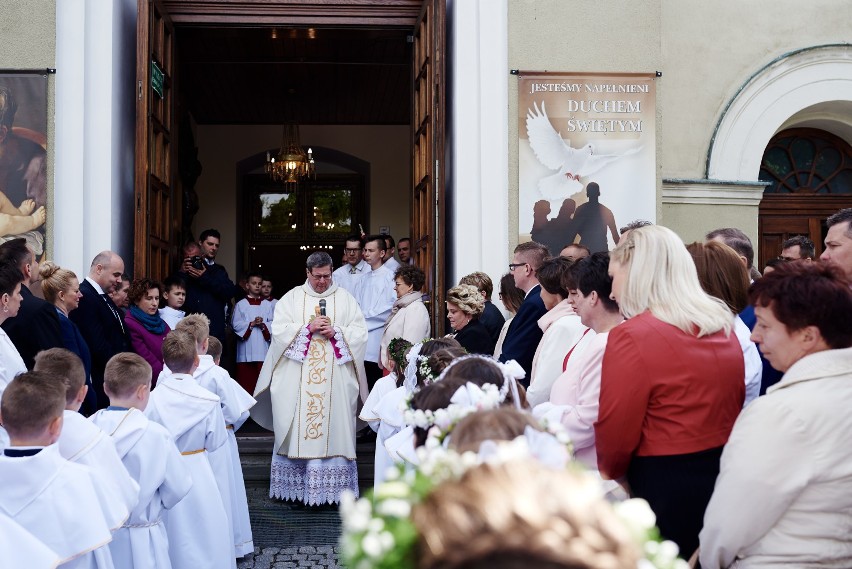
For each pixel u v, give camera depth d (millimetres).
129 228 7250
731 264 3260
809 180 8547
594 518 899
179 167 11016
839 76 7941
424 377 3699
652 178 7195
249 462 7469
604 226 7176
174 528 4574
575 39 7246
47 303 4684
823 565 2146
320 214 14602
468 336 5445
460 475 999
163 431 3977
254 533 5910
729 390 2719
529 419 1812
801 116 8227
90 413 5184
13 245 4652
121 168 7094
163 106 7605
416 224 8016
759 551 2223
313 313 6859
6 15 6809
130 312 6473
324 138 14117
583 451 2986
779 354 2354
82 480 3146
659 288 2803
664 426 2703
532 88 7223
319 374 6672
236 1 7785
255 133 14039
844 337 2273
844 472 2131
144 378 4004
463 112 7301
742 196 7828
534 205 7191
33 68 6793
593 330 3580
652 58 7254
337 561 5305
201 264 8273
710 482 2664
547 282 4355
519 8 7250
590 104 7227
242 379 9477
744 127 7918
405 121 14102
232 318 9609
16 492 3041
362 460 7523
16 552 2605
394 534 1053
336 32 9367
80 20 6832
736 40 7945
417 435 2611
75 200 6781
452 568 855
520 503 893
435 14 7074
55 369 3574
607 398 2742
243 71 11469
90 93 6879
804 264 2416
